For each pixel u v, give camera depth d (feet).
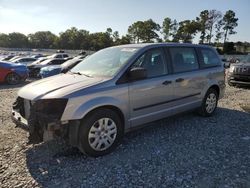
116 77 14.35
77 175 11.87
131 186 11.05
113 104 13.88
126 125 14.84
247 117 21.11
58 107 12.59
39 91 13.38
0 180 11.43
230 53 191.11
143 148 14.76
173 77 17.06
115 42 316.19
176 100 17.49
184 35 278.67
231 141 15.88
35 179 11.54
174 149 14.64
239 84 36.73
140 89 15.07
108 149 13.99
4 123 19.06
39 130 12.77
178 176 11.78
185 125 18.79
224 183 11.25
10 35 395.14
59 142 15.38
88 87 13.38
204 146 15.08
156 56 16.57
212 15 275.39
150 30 322.75
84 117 13.10
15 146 14.89
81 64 17.70
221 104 25.77
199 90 19.39
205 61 20.30
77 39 357.20
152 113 16.06
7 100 28.32
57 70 46.42
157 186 11.04
